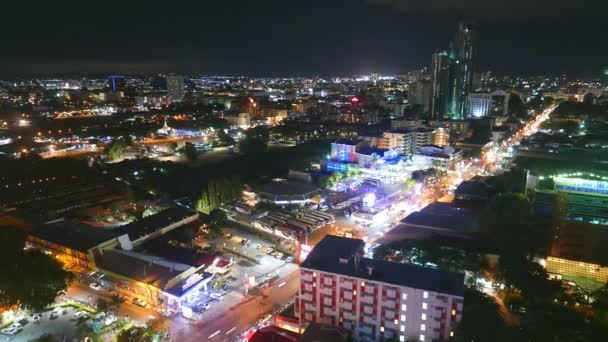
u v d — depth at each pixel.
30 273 169.62
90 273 196.62
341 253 166.62
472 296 155.50
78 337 157.62
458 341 135.00
